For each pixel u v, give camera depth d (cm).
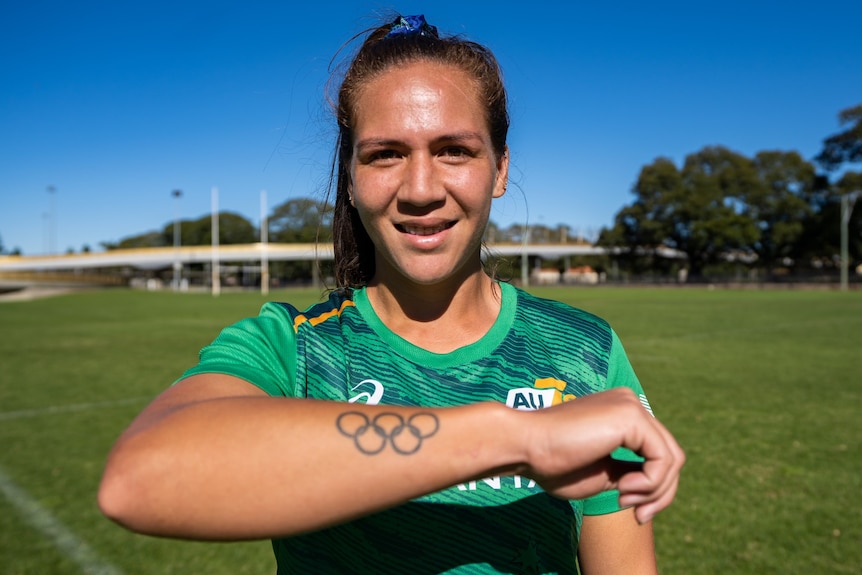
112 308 3444
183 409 87
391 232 127
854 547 416
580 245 8100
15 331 2047
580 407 86
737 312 2672
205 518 81
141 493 80
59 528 446
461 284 142
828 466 574
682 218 6806
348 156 140
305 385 130
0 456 615
